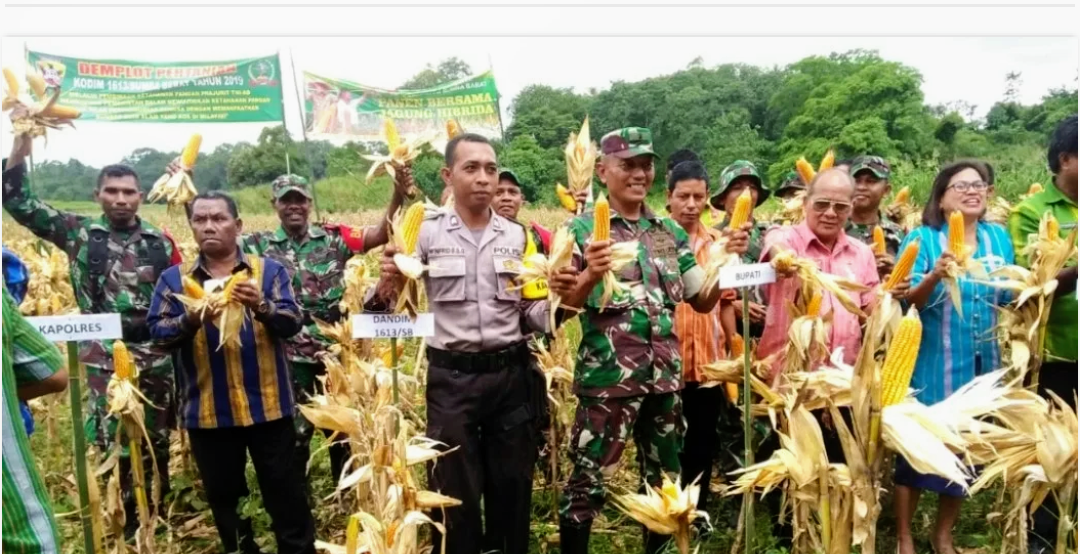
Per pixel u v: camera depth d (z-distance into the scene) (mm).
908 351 2170
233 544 3873
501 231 3598
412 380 3330
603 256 3164
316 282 5016
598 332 3588
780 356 3725
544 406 3785
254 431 3777
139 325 4422
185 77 8844
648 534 4086
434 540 3623
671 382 3670
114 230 4492
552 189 20531
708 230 4961
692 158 4965
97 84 8516
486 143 3537
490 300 3465
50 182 17891
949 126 33812
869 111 33719
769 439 4125
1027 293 3527
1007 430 2414
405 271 3105
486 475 3656
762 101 42188
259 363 3680
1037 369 3701
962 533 4305
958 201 3723
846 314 3795
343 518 4738
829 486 2383
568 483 3725
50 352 2244
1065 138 3746
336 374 3697
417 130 8719
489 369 3461
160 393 4492
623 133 3625
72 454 5543
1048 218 3656
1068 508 2305
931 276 3557
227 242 3727
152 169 21453
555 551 4340
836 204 3762
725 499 4594
